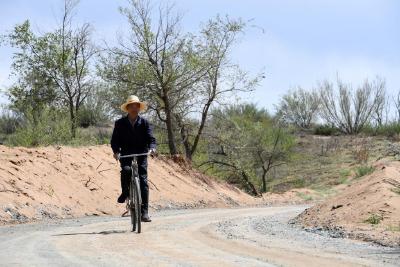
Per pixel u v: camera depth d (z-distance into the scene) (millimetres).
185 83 30047
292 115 61031
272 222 14695
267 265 6453
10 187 14594
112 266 6035
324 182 42812
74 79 34938
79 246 7848
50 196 15797
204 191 27234
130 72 29000
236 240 9375
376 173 17094
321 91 58750
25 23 34469
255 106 51312
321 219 13727
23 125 23656
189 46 29828
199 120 32469
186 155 32719
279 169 48062
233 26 30031
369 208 13062
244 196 31109
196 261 6551
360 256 7680
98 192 18484
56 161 18641
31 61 34688
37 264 6074
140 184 10391
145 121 10367
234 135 35531
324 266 6633
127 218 14516
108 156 22438
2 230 10414
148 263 6301
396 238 9828
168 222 13094
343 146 51812
